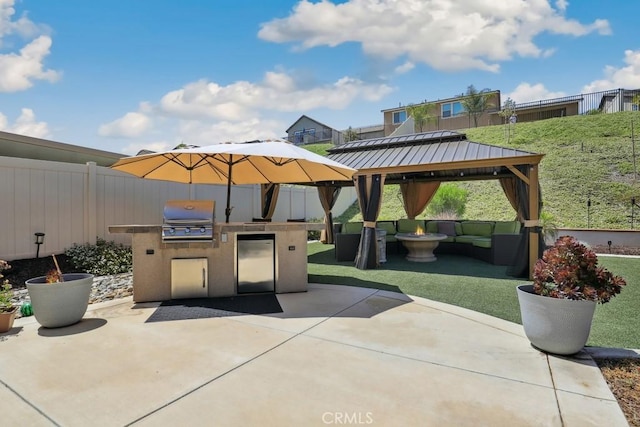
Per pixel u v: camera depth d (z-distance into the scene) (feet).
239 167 25.62
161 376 10.59
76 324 15.17
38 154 28.30
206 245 19.53
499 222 34.94
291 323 15.39
